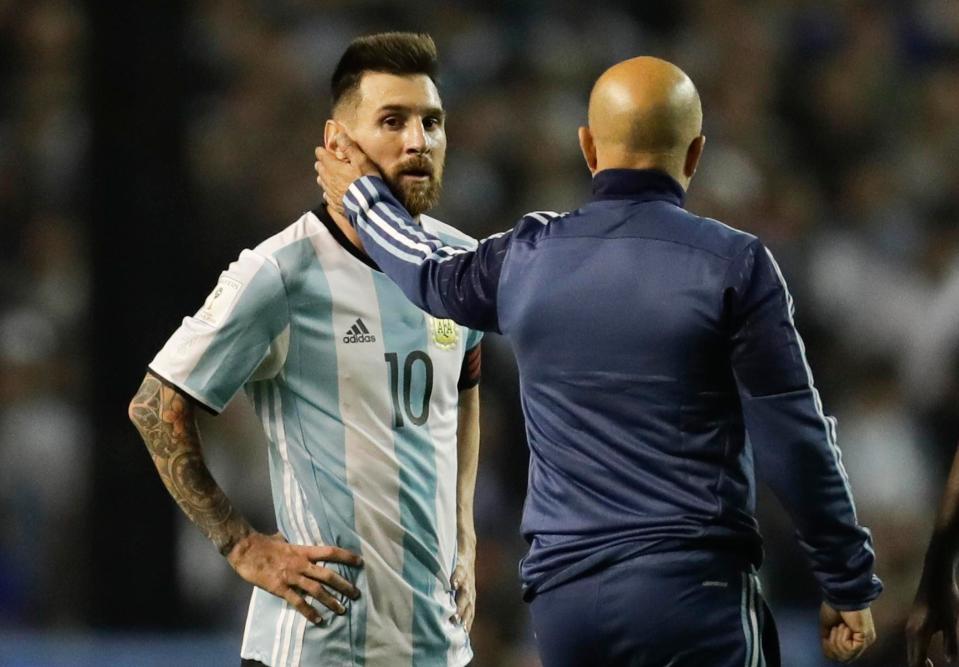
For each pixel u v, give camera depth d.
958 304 36.00
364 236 15.48
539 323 14.48
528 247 14.68
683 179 14.69
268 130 39.94
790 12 44.19
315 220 15.98
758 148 40.78
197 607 31.75
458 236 16.91
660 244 14.22
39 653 26.92
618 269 14.24
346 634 15.68
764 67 42.81
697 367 14.07
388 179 15.87
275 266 15.55
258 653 15.90
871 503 32.59
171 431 15.48
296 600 15.52
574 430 14.45
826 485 14.00
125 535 27.41
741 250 14.04
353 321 15.77
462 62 41.03
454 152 38.97
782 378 13.88
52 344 36.28
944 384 35.31
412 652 15.97
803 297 35.75
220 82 40.75
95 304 27.69
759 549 14.45
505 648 29.03
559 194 38.38
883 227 39.31
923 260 37.59
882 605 23.48
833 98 42.47
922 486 33.62
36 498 33.84
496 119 39.56
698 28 43.72
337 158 15.98
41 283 37.47
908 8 44.88
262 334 15.52
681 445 14.16
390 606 15.82
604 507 14.30
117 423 27.50
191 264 28.14
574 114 40.34
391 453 15.83
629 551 14.14
